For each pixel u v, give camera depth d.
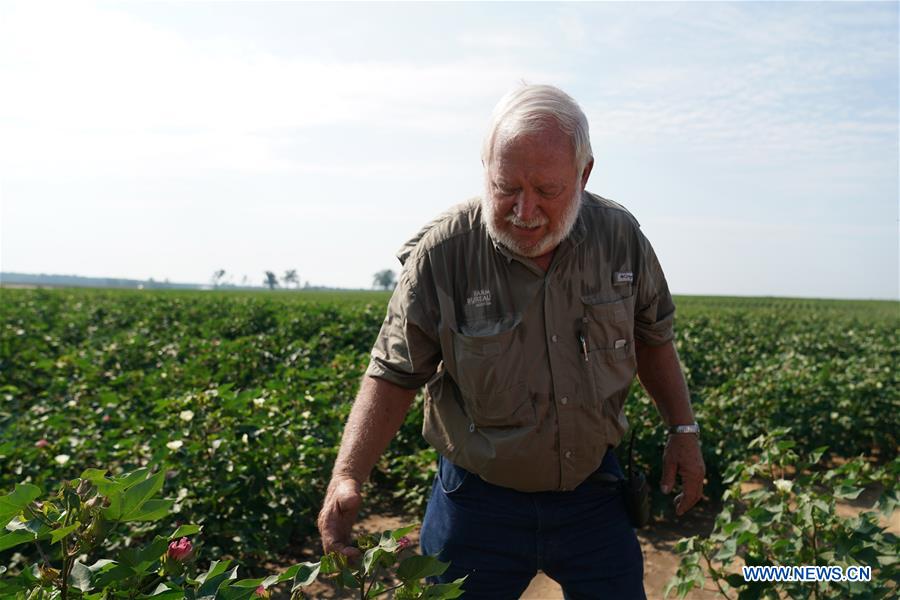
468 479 2.32
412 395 2.27
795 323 20.36
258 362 9.12
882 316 28.69
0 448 4.01
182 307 19.52
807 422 6.45
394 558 1.61
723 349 11.09
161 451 4.33
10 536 1.46
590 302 2.20
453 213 2.26
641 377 2.60
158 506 1.54
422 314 2.19
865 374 7.59
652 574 4.29
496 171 2.00
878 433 6.70
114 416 5.89
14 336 11.42
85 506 1.50
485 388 2.16
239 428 4.55
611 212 2.30
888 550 2.94
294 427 5.00
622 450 5.52
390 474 5.80
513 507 2.29
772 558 3.06
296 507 4.64
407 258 2.30
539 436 2.18
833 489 3.36
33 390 9.13
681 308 28.20
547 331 2.16
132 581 1.59
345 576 1.60
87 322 15.82
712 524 5.12
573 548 2.32
